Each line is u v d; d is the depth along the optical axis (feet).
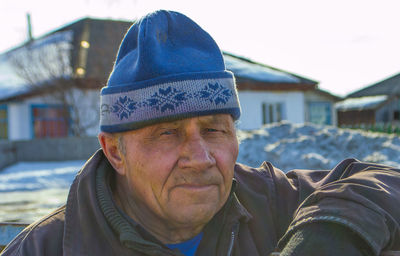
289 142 25.84
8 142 42.04
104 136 3.38
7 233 4.84
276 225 3.93
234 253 3.59
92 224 3.22
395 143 25.09
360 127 64.44
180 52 3.14
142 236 3.18
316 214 2.70
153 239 3.18
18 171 37.40
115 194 3.64
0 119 56.29
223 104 3.10
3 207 20.86
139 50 3.04
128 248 3.10
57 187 28.81
